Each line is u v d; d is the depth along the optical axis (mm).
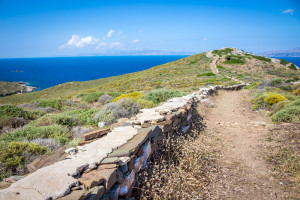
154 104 10336
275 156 5090
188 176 4086
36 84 106875
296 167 4340
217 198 3482
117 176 2908
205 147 5812
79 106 14852
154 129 4613
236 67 55031
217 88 22953
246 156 5312
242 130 7785
